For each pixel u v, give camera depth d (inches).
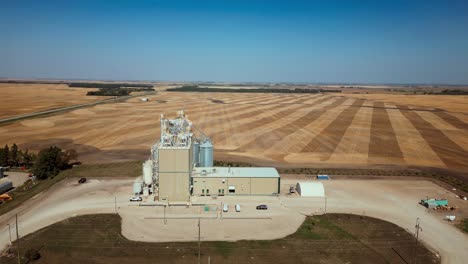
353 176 3344.0
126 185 2999.5
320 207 2573.8
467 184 3144.7
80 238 2060.8
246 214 2429.9
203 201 2642.7
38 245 1974.7
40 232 2132.1
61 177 3211.1
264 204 2600.9
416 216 2438.5
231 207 2546.8
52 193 2810.0
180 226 2236.7
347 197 2785.4
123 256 1870.1
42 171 3216.0
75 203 2598.4
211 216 2389.3
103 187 2945.4
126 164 3673.7
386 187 3036.4
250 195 2778.1
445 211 2534.5
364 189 2979.8
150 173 2810.0
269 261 1840.6
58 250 1924.2
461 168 3683.6
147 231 2162.9
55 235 2096.5
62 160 3454.7
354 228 2237.9
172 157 2608.3
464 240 2097.7
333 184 3100.4
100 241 2027.6
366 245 2018.9
